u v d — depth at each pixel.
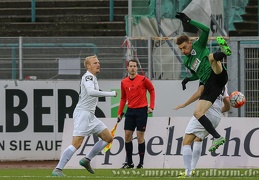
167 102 41.72
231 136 37.12
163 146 37.62
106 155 37.66
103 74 42.31
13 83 41.78
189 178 29.38
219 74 28.84
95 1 56.75
